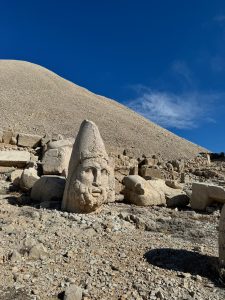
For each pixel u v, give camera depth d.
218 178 21.59
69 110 58.31
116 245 6.74
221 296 5.05
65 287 4.93
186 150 53.06
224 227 5.84
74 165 8.91
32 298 4.59
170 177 19.95
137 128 58.53
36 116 52.31
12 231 6.93
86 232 7.34
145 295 4.85
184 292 5.05
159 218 9.46
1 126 44.38
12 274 5.20
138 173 19.52
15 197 10.74
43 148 17.92
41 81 69.56
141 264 5.91
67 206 8.88
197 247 6.90
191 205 11.71
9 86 62.81
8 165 15.27
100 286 5.06
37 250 5.91
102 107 65.94
